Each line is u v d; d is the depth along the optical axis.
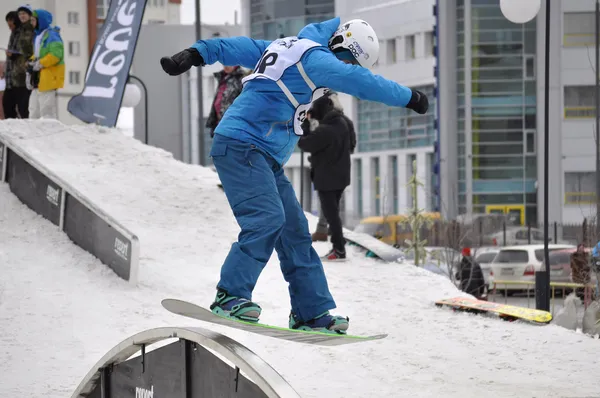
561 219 52.25
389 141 61.22
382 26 62.16
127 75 17.31
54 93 17.47
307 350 8.90
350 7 63.03
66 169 14.83
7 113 18.17
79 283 10.58
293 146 6.66
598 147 18.64
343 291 11.59
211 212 13.90
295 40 6.48
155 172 15.39
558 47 52.62
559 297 21.48
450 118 54.62
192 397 5.16
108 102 17.34
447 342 9.39
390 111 60.97
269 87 6.41
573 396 7.45
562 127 52.59
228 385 4.88
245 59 6.77
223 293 6.27
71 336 8.93
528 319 10.14
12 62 17.81
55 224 12.38
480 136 54.16
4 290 10.06
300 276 6.64
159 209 13.77
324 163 12.88
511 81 53.72
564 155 52.50
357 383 7.85
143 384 5.48
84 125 17.23
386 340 9.43
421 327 10.04
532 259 25.30
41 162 13.62
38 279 10.54
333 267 12.76
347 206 65.12
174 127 79.19
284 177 6.68
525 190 53.78
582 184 52.44
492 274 25.52
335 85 6.17
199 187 14.95
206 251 12.31
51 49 17.03
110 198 13.88
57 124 16.77
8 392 7.30
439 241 28.41
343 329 6.59
